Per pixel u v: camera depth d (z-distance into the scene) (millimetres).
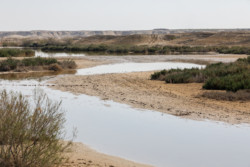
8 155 5523
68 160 6500
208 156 7508
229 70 21484
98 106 13430
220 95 15180
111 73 27297
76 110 12492
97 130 9586
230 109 12867
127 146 8117
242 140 8836
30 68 30547
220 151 7887
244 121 11039
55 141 6367
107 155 7344
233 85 16641
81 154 7211
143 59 46375
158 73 23719
